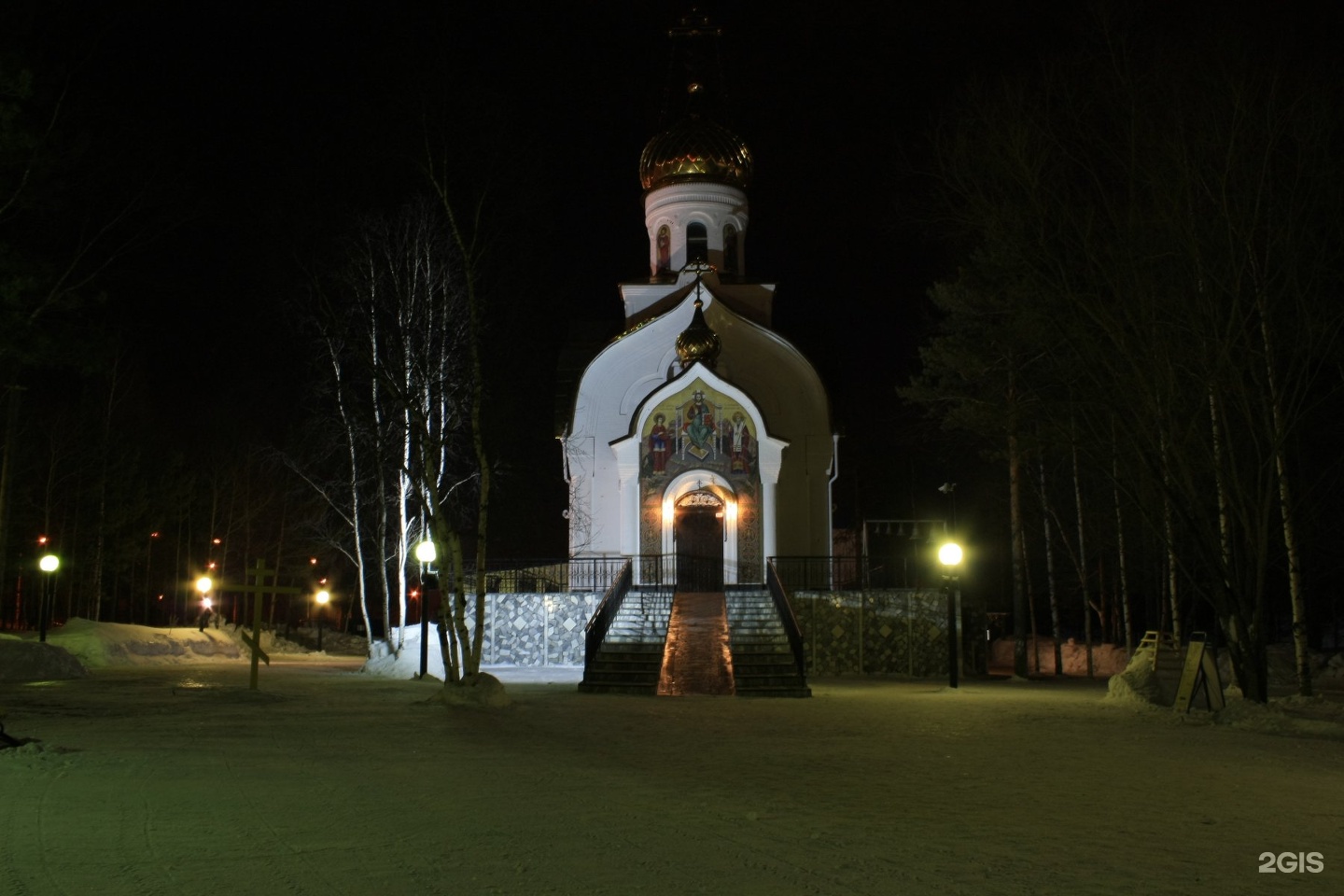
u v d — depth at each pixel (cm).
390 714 1791
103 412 4428
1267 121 1994
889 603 3241
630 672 2586
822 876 754
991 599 5378
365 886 720
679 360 3809
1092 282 2103
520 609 3331
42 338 2144
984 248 2950
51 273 2180
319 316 2480
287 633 5441
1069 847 853
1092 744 1530
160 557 5459
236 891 704
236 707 1862
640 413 3722
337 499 3409
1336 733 1716
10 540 4403
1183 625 4669
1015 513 3309
